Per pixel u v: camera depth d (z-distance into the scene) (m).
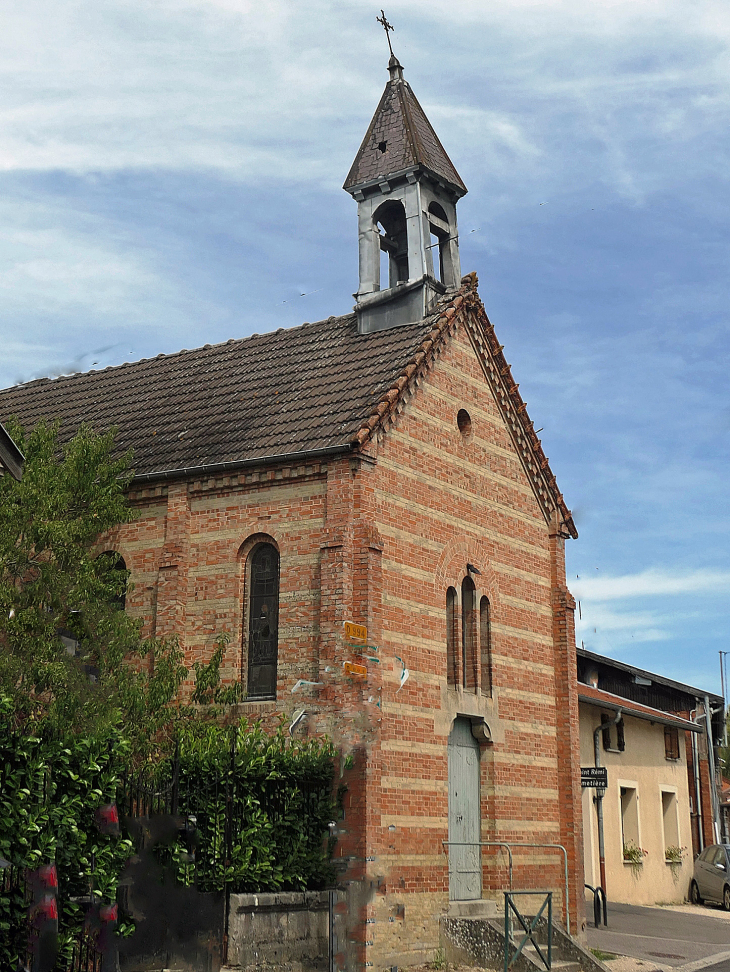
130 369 24.69
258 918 13.40
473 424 19.97
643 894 28.75
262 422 18.59
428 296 20.38
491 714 18.92
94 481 16.55
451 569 18.55
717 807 35.41
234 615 17.06
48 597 14.00
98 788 11.01
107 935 11.33
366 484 16.56
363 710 15.48
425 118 22.20
